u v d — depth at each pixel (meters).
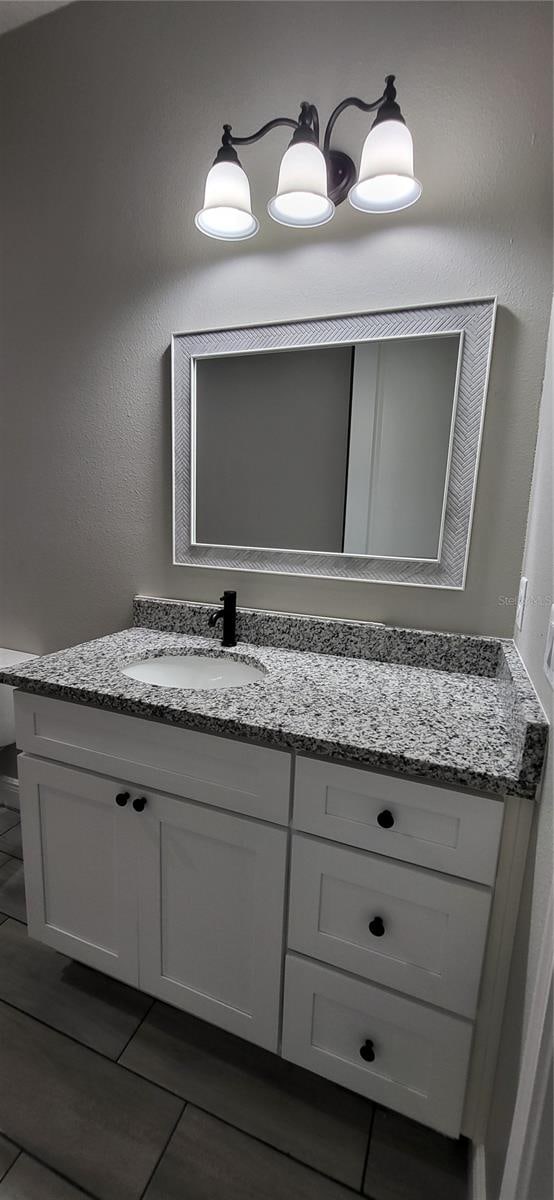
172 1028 1.25
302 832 0.97
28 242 1.69
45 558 1.85
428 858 0.88
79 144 1.56
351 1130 1.05
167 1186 0.95
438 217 1.23
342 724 0.97
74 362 1.68
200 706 1.04
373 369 1.33
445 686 1.21
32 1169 0.97
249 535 1.53
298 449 1.44
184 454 1.56
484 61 1.15
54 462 1.77
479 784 0.81
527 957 0.75
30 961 1.43
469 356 1.23
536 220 1.16
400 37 1.20
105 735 1.13
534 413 1.20
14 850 1.87
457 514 1.30
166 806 1.08
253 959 1.06
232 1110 1.08
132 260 1.55
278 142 1.34
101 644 1.48
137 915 1.17
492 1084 0.92
